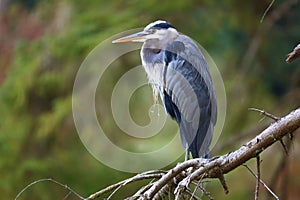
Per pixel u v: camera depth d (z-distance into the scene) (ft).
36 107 45.14
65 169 42.11
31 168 41.24
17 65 46.24
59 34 45.42
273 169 41.47
